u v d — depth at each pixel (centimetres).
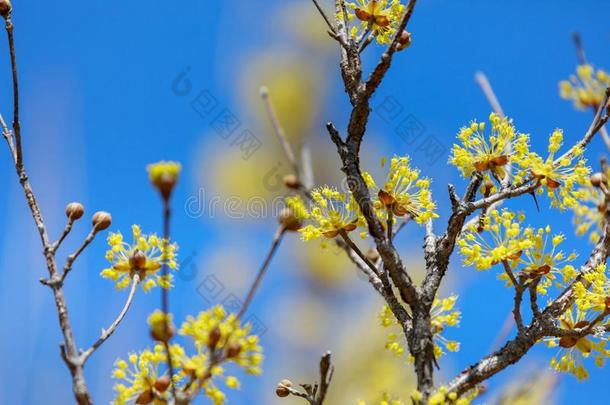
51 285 70
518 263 73
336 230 74
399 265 72
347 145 73
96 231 72
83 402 68
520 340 72
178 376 71
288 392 72
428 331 72
